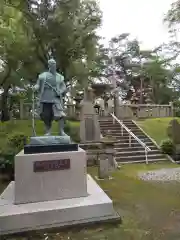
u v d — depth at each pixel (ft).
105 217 13.73
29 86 47.44
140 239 11.94
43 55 42.60
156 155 32.86
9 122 45.03
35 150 14.39
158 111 58.03
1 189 20.72
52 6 41.37
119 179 23.48
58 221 13.01
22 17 35.65
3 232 12.27
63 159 14.48
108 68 91.56
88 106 34.76
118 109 55.11
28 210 12.87
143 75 93.35
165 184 21.50
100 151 30.17
